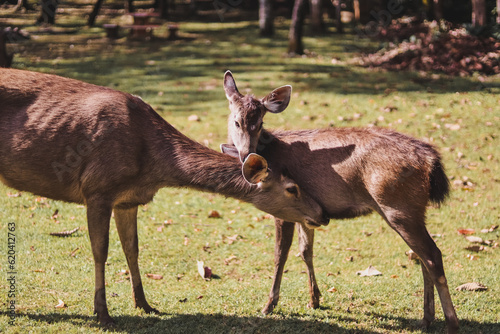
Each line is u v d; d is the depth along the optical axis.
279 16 32.59
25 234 8.70
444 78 18.38
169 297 7.07
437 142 13.27
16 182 6.43
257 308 6.79
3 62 14.98
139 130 6.22
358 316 6.61
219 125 14.36
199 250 8.81
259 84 17.86
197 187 6.30
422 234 5.98
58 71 18.67
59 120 6.17
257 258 8.64
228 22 30.52
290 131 6.78
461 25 22.59
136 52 22.53
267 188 6.14
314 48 23.39
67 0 36.25
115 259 8.23
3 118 6.25
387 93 16.83
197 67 20.16
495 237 9.30
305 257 6.80
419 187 5.96
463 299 7.05
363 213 6.38
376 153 6.07
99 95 6.30
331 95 16.73
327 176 6.29
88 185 6.12
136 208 6.56
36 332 5.75
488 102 15.90
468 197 10.79
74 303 6.66
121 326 6.07
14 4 32.69
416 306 6.94
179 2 37.34
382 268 8.30
